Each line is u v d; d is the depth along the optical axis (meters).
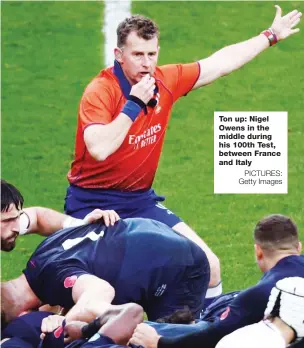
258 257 11.13
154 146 14.16
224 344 10.63
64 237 12.30
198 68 14.40
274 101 21.02
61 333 11.23
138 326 11.14
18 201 12.38
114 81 13.76
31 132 20.06
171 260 12.26
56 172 18.84
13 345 11.28
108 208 14.24
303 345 10.70
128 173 14.10
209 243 16.58
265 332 10.59
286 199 18.05
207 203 17.89
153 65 13.59
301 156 19.27
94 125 13.42
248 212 17.61
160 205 14.48
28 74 21.84
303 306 10.59
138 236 12.30
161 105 14.04
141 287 12.19
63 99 21.11
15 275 15.66
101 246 12.17
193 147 19.62
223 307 11.85
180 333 11.16
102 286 11.69
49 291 12.01
